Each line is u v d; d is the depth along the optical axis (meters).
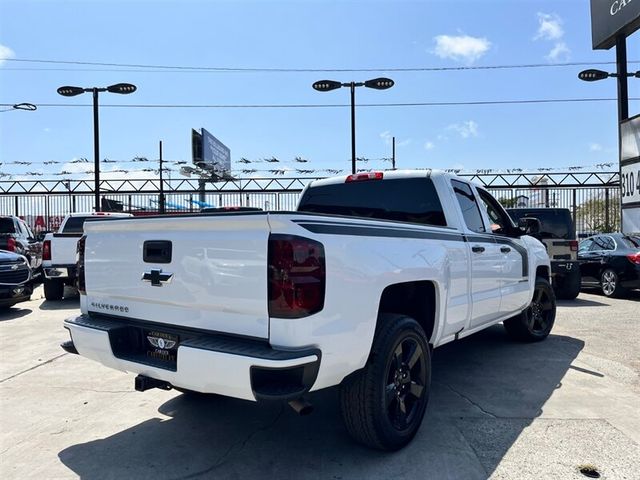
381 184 5.13
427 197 4.82
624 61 15.94
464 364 5.66
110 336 3.47
